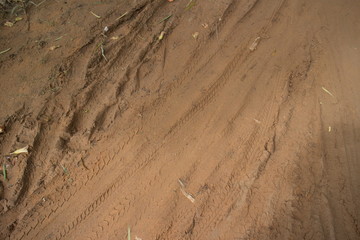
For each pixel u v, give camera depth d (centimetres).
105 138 150
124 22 188
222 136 153
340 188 138
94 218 133
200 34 186
